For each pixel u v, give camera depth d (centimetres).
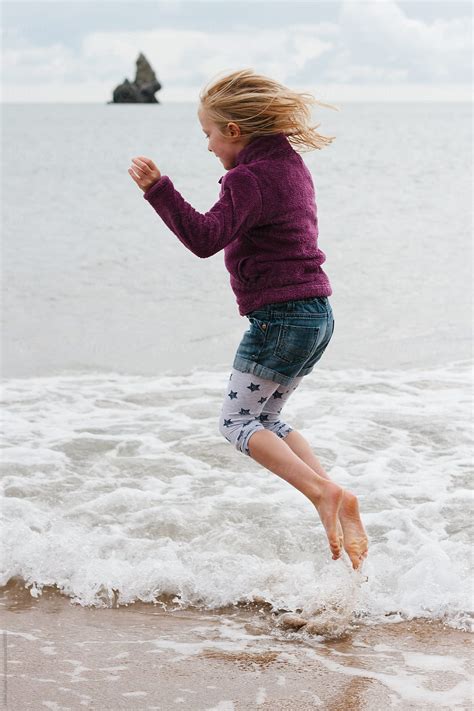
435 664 286
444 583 335
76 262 1301
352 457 485
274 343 321
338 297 1010
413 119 9619
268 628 316
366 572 347
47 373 707
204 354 779
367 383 652
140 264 1281
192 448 506
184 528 392
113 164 3294
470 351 761
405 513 402
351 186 2430
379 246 1409
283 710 257
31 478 455
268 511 410
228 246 329
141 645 301
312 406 588
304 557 367
